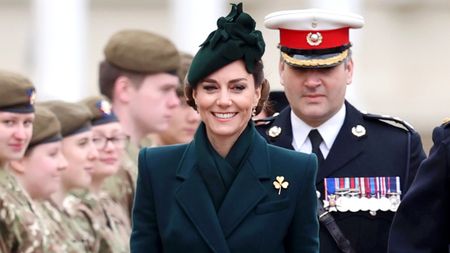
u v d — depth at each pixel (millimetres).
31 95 31797
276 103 33125
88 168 35719
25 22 94812
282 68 30484
